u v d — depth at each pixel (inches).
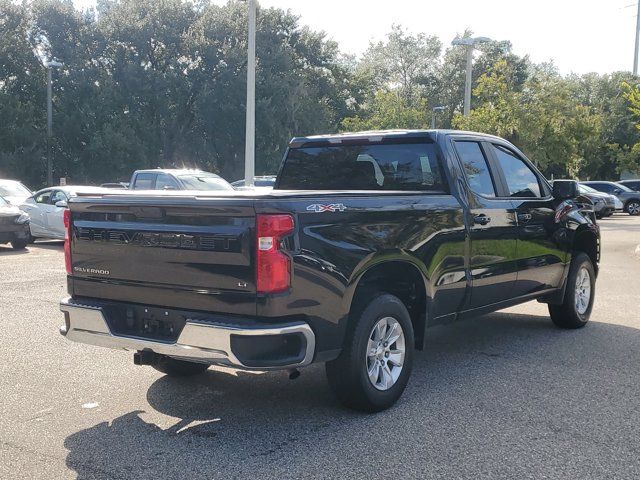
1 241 664.4
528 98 1298.0
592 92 2379.4
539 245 283.1
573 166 1558.8
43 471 164.4
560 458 170.9
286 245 175.0
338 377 197.8
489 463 167.9
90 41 2090.3
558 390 225.9
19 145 1942.7
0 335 302.2
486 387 229.6
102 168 1979.6
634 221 1237.1
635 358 266.8
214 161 2218.3
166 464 168.4
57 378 240.7
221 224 177.0
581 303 323.0
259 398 220.7
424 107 2026.3
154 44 2148.1
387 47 3129.9
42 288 431.5
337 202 189.2
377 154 254.5
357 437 185.6
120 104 2033.7
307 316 180.5
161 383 236.4
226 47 2079.2
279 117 2078.0
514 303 275.0
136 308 194.4
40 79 2064.5
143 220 190.4
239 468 165.9
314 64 2399.1
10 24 2054.6
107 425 195.6
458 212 234.2
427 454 173.6
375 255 198.2
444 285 229.1
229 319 176.2
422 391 225.6
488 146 266.5
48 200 725.9
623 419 198.4
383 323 204.8
